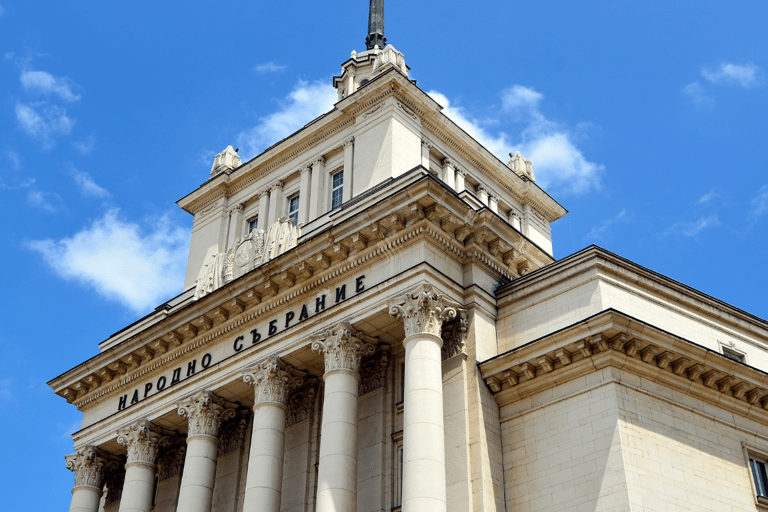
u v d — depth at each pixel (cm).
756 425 3716
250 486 3700
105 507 4853
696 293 3912
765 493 3594
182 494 3969
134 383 4597
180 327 4312
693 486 3322
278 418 3844
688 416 3488
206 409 4106
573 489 3250
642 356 3428
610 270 3650
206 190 5406
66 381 4800
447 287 3650
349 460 3484
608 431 3253
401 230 3694
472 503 3297
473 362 3566
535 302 3725
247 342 4125
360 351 3744
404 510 3169
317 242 3881
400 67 4925
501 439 3522
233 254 4469
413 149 4619
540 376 3500
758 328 4097
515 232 3981
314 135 4991
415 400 3341
